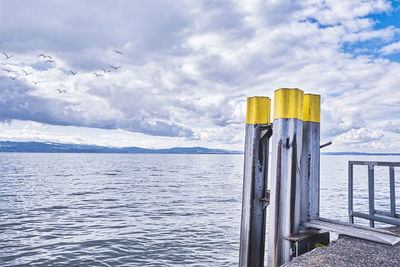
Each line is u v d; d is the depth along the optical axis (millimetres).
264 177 4801
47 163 103562
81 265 8344
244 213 4844
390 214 4379
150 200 20797
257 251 4727
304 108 4641
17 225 13156
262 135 4711
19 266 8258
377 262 3109
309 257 3365
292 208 4055
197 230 12141
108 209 17188
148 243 10336
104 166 84125
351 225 4082
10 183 33656
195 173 55156
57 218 14688
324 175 48438
